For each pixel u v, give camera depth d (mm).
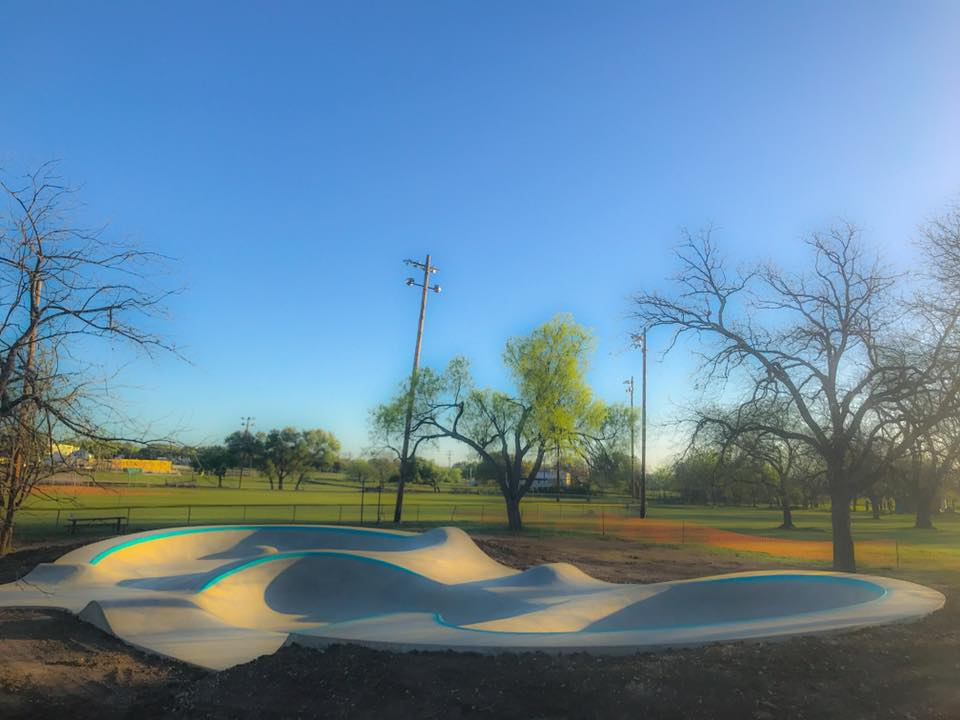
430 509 53312
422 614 13883
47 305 10609
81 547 18844
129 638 10172
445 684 7109
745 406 20859
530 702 6520
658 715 6129
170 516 38500
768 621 10180
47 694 7387
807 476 22719
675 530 39250
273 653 8953
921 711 6199
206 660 9016
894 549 30469
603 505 69312
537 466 36469
